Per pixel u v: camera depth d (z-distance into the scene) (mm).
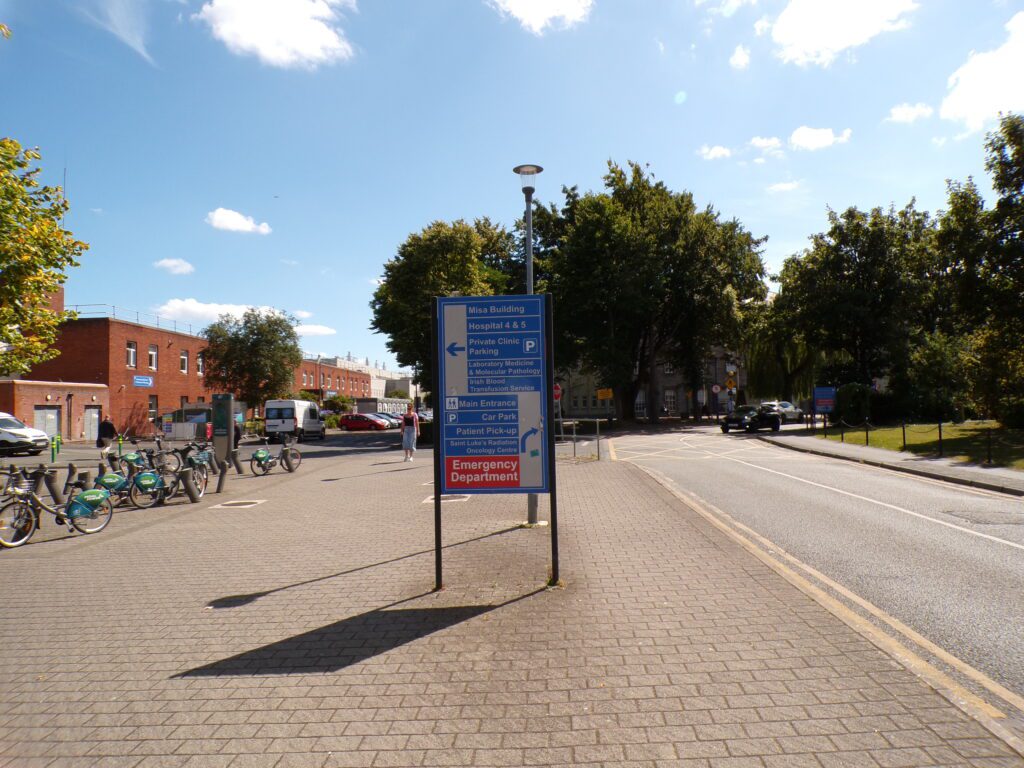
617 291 39375
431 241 39125
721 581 6000
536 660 4309
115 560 7953
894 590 6012
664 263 41656
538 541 7977
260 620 5367
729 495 12555
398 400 82625
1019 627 4984
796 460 20453
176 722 3627
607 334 41344
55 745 3406
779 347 51688
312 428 42469
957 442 22766
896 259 40406
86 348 41938
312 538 8938
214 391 51875
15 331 12719
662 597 5559
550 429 6242
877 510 10664
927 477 15516
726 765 3006
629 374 41219
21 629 5324
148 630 5215
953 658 4344
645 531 8391
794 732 3277
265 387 47719
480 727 3447
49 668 4469
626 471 15984
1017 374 26672
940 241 27859
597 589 5848
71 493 11359
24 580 7016
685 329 43875
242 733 3477
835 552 7621
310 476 18141
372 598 5859
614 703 3658
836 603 5312
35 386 36156
